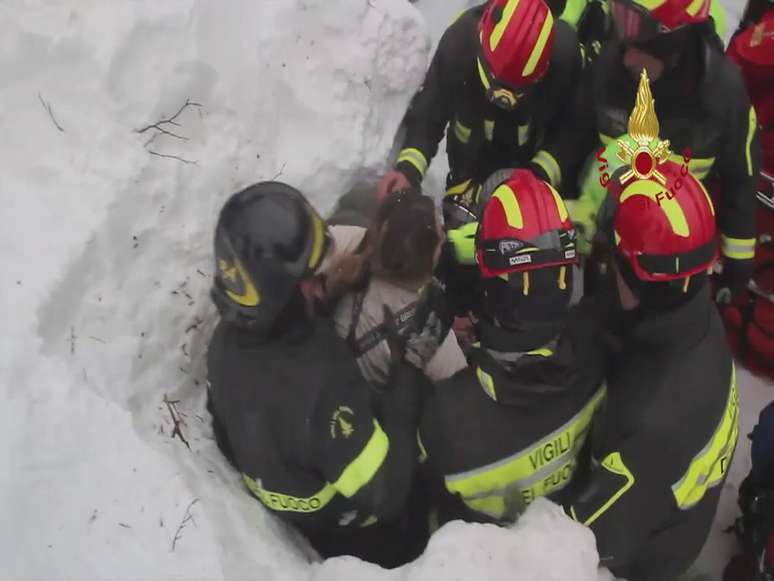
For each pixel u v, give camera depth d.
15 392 1.92
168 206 2.38
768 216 2.78
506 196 1.76
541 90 2.51
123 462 1.90
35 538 1.78
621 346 1.82
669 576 2.00
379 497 1.92
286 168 2.63
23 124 2.36
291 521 2.11
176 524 1.85
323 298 2.01
